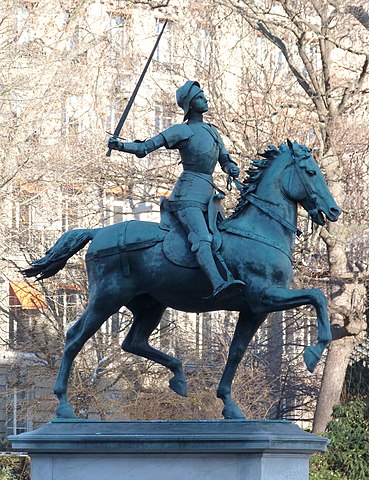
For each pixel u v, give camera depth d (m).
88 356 29.55
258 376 28.84
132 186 29.17
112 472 11.60
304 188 12.18
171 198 12.48
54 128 29.20
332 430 26.20
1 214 27.42
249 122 30.75
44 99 28.41
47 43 33.94
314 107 28.72
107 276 12.36
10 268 30.30
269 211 12.20
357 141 28.78
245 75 29.62
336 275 27.77
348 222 28.09
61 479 11.72
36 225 31.33
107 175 29.05
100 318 12.41
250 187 12.40
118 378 28.22
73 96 31.75
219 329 32.19
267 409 28.92
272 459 11.41
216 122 27.98
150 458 11.55
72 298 32.94
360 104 29.81
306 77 32.59
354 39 30.22
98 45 32.00
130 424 11.72
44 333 29.28
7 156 27.27
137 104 31.39
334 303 28.25
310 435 11.70
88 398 28.27
